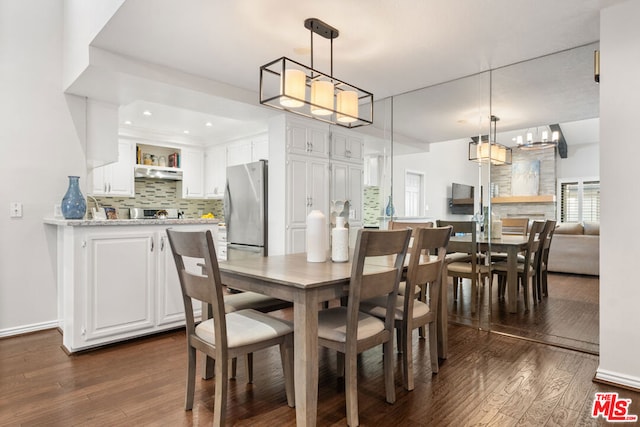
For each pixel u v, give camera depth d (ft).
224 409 5.37
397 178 13.55
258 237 14.57
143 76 9.71
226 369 5.37
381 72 10.75
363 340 5.78
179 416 5.86
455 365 7.93
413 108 12.71
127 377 7.24
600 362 7.27
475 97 11.12
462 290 11.45
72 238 8.34
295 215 13.91
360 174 15.19
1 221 9.88
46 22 10.69
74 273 8.32
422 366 7.86
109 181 17.20
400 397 6.49
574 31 8.25
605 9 7.26
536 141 10.10
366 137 14.78
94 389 6.75
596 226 9.08
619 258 7.09
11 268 10.00
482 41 8.77
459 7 7.22
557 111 9.70
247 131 18.08
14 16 10.19
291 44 8.86
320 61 9.91
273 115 13.65
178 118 16.11
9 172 10.01
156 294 9.57
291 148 13.78
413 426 5.60
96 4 8.29
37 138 10.45
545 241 9.85
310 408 5.28
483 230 11.06
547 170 9.95
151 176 18.60
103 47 8.96
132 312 9.15
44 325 10.46
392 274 6.08
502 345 9.25
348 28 8.07
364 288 5.59
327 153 14.98
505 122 10.57
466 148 11.46
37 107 10.47
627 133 7.01
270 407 6.17
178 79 10.40
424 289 10.23
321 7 7.24
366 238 5.40
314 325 5.32
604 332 7.22
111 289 8.82
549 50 9.23
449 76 11.10
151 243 9.48
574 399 6.44
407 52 9.32
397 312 6.87
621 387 6.91
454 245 11.66
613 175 7.15
